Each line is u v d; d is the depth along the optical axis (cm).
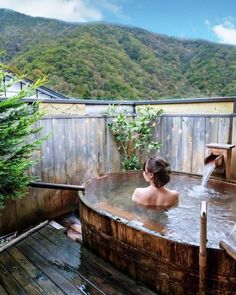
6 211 278
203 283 148
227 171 294
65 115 329
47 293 175
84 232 237
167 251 166
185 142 354
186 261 159
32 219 305
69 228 295
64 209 342
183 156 358
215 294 155
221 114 310
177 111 380
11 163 229
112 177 331
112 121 388
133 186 309
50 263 210
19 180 238
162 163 232
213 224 208
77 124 345
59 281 187
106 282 186
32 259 215
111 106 389
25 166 239
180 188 294
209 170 298
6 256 220
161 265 171
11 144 223
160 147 387
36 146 249
